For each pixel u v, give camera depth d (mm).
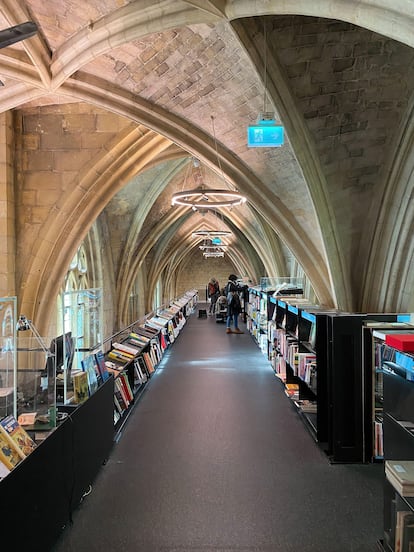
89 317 4676
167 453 4461
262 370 8453
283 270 12344
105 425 4215
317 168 5660
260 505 3402
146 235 12930
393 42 4305
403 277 6211
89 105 7328
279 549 2840
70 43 4762
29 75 5273
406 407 2656
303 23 4207
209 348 11094
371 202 6105
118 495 3572
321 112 5086
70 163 7418
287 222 7215
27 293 7453
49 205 7453
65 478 3029
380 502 3439
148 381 7570
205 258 31359
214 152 6621
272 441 4785
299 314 5781
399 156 5402
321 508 3352
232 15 3850
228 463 4211
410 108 4953
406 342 2379
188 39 4562
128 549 2850
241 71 4793
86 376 3852
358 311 6727
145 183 10195
